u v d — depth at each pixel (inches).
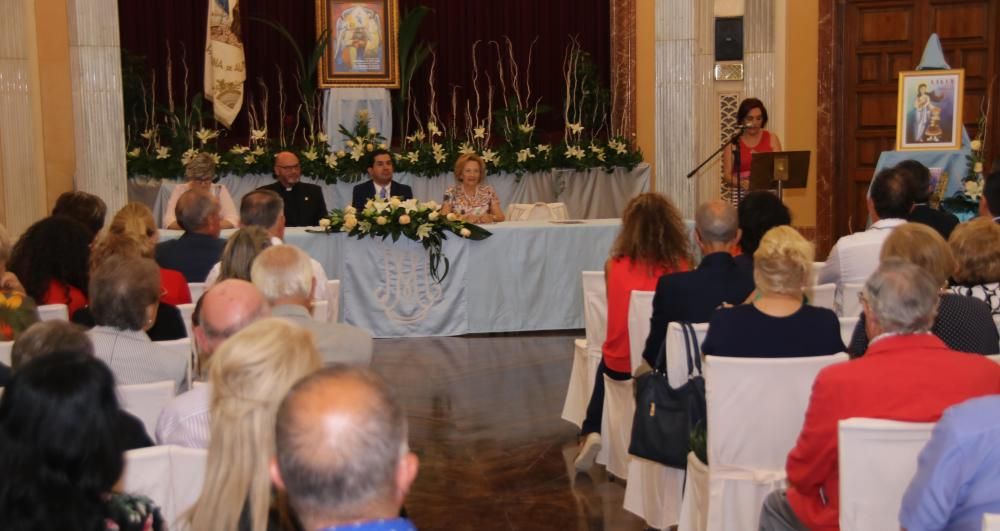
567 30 432.1
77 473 73.2
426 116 436.5
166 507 96.7
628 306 181.8
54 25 348.5
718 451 135.5
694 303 157.2
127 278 128.6
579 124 403.2
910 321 109.4
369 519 56.4
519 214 338.3
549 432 218.8
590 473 195.0
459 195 328.5
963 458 85.3
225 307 109.5
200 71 421.4
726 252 161.0
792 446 134.4
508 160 394.6
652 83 398.6
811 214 390.0
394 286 304.5
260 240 155.4
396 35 414.6
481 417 229.3
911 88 283.9
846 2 382.3
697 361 149.6
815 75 381.1
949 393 106.7
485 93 439.5
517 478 192.7
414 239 299.7
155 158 375.9
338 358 124.3
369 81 413.1
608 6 426.0
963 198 281.3
